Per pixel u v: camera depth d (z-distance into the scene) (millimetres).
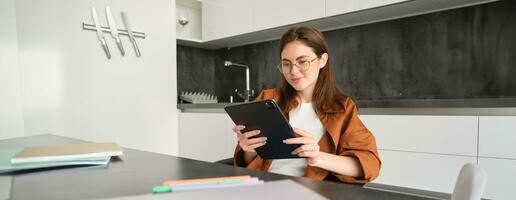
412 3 1847
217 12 2775
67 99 2055
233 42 2947
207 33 2865
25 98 1900
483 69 1823
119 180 546
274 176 566
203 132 2467
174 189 470
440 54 1974
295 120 1119
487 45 1809
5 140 1150
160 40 2490
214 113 2410
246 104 807
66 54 2049
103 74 2203
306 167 1021
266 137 850
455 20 1914
